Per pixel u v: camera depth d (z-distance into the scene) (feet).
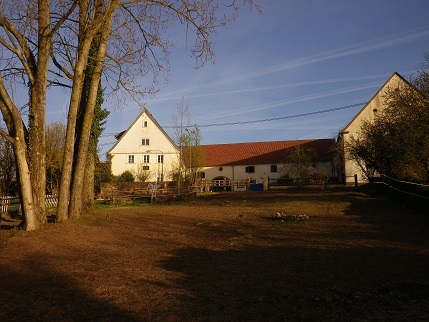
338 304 16.19
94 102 47.47
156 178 167.43
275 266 22.63
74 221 44.47
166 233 37.11
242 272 21.40
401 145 61.98
